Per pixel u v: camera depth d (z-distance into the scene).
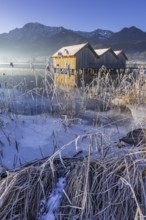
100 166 2.82
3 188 2.76
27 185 2.72
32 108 7.64
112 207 2.53
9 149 4.27
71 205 2.56
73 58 20.83
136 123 5.10
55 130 5.24
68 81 7.95
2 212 2.57
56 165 3.11
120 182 2.60
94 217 2.48
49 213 2.59
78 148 4.20
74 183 2.71
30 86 13.99
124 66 24.41
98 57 22.28
